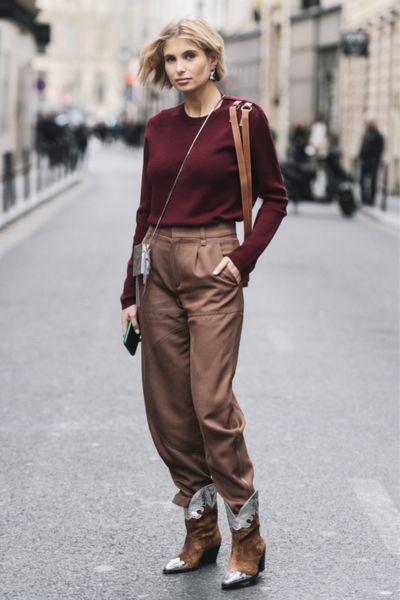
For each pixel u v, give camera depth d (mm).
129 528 6352
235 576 5461
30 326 12945
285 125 60312
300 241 23500
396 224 26859
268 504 6777
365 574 5684
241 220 5559
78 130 57875
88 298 15102
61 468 7512
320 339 12438
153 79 5598
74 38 168500
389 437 8383
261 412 9062
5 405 9250
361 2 45406
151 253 5539
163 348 5555
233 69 75125
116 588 5484
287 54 59625
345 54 41562
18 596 5379
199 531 5703
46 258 19609
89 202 34062
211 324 5379
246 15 71688
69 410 9086
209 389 5348
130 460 7707
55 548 6031
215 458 5359
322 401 9492
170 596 5383
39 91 62062
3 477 7305
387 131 40000
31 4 48656
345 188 29906
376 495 6965
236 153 5379
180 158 5422
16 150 46000
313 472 7453
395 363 11188
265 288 16453
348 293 16156
